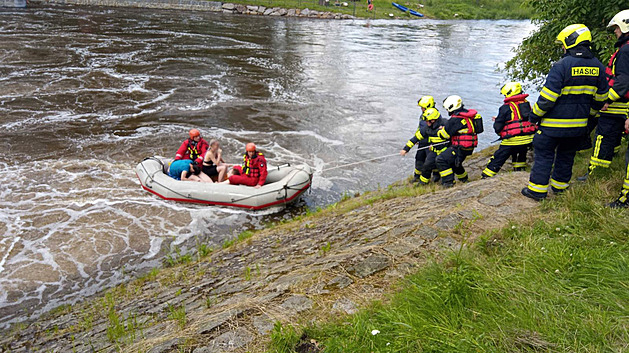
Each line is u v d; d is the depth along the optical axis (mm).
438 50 28359
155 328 4047
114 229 7457
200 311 4219
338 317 3498
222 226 7785
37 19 29234
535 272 3588
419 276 3820
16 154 10305
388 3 51344
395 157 11461
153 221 7777
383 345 3010
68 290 5902
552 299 3219
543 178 5199
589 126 6953
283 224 7621
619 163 6219
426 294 3424
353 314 3432
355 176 10180
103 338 4168
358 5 48781
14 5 33531
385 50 27500
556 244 3939
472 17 50688
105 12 34781
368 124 14023
